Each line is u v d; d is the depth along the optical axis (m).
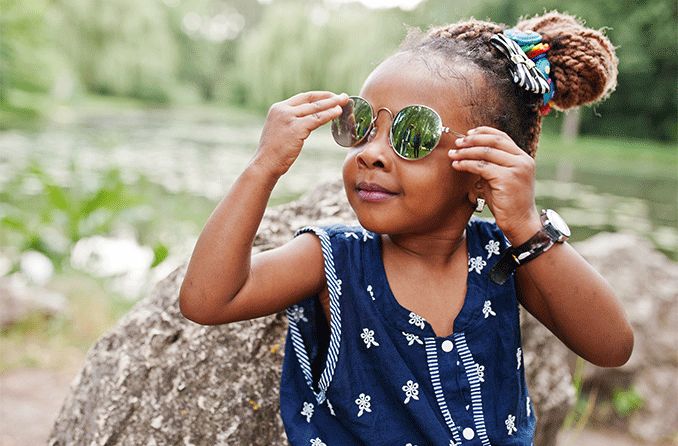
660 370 3.80
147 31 33.19
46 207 6.02
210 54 44.03
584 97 1.43
